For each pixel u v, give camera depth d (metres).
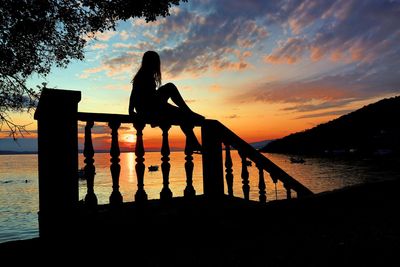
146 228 3.66
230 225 3.90
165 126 4.14
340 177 93.12
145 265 2.92
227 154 5.17
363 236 3.34
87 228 3.41
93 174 3.56
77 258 3.15
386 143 184.12
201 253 3.13
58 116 3.39
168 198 4.18
